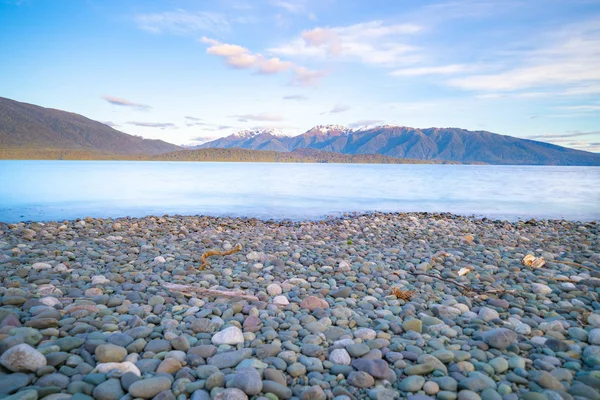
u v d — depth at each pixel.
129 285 1.72
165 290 1.67
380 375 1.00
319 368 1.04
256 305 1.51
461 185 12.30
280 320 1.38
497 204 7.07
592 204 7.14
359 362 1.05
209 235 3.38
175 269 2.04
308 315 1.42
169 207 6.15
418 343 1.19
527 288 1.81
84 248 2.59
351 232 3.71
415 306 1.53
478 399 0.91
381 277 1.98
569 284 1.84
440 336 1.25
